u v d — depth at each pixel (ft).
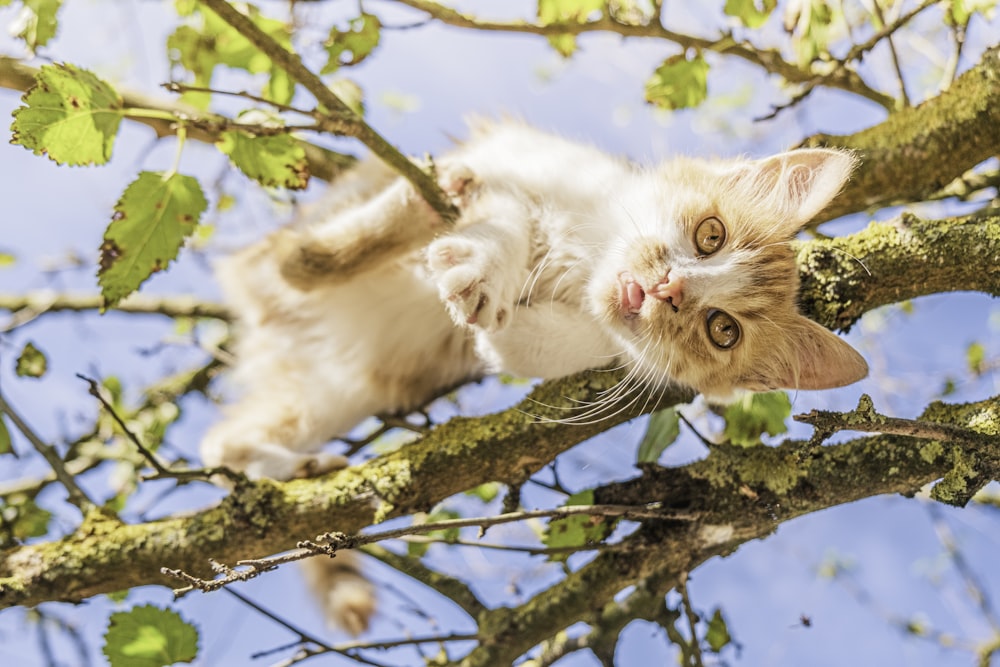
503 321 2.02
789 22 2.22
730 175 2.16
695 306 2.10
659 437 2.11
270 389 2.39
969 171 2.22
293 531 1.95
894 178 2.11
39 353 2.23
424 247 2.11
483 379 2.45
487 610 2.11
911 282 2.01
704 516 1.96
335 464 2.19
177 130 1.94
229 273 2.41
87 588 1.93
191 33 2.16
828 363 2.09
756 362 2.15
